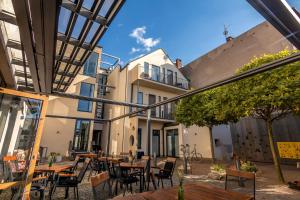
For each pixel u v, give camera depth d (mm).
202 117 10195
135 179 4855
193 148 14852
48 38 2607
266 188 5613
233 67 15688
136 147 12492
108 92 17422
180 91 17328
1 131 4766
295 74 5465
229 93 6891
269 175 7801
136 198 2156
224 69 16438
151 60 16359
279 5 1624
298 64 5445
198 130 15094
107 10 2732
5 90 3820
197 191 2453
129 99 14234
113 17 2803
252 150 13391
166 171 5488
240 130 14461
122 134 13734
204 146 14367
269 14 1769
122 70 15586
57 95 5117
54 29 2404
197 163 12297
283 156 11406
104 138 16156
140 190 5020
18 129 6582
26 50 3049
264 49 13367
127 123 13898
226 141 15477
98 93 17156
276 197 4699
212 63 17719
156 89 16281
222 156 14477
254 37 14398
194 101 10633
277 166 6535
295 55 2689
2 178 3770
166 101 5309
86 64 15109
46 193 4762
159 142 15695
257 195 4891
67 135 13094
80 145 13398
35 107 4320
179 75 18000
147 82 14812
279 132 11938
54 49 2936
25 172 3818
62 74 5297
